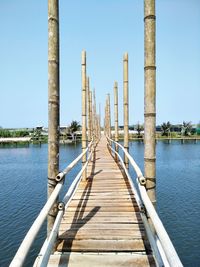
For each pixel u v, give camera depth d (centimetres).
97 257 357
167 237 186
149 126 331
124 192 704
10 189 2003
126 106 945
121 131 6725
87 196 664
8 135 8325
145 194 281
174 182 2212
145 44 324
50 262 348
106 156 1617
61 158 3722
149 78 325
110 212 537
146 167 335
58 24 357
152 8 317
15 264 160
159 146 6194
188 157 3966
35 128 8900
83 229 446
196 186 2053
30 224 1242
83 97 870
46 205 258
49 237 330
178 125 9438
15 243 1041
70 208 564
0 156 4556
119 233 430
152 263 342
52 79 353
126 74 930
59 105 362
